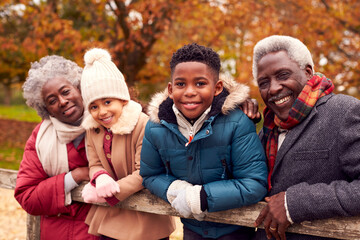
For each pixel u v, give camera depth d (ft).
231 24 26.89
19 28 36.37
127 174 6.67
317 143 4.96
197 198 5.19
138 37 29.94
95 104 6.45
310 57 5.44
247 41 25.11
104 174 6.37
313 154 4.97
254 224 5.19
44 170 7.17
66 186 6.86
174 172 5.84
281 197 4.86
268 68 5.30
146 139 5.92
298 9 26.00
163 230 6.75
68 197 6.93
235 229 6.08
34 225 8.04
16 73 41.88
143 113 6.89
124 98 6.57
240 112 5.53
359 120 4.76
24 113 79.05
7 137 41.93
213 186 5.29
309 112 5.13
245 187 5.22
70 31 27.94
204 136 5.27
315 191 4.64
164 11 28.30
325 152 4.89
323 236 4.87
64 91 6.81
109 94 6.34
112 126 6.51
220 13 26.45
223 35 29.68
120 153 6.59
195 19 27.96
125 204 6.46
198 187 5.32
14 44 34.96
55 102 6.84
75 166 7.11
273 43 5.38
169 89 5.68
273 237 5.41
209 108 5.42
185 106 5.29
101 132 6.79
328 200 4.52
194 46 5.40
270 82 5.33
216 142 5.44
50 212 6.90
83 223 7.19
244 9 25.58
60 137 6.99
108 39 31.68
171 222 7.06
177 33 31.19
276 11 25.72
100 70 6.47
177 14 28.17
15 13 34.68
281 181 5.25
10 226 16.05
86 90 6.42
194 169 5.61
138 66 32.99
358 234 4.65
